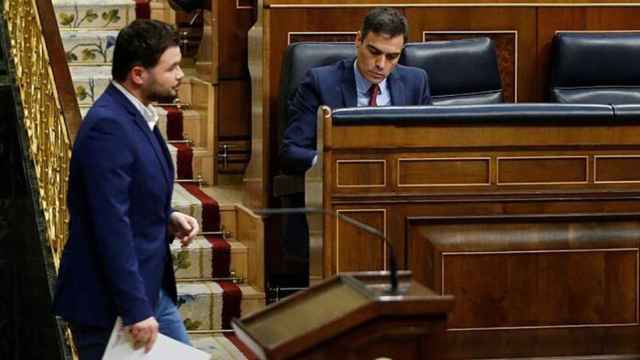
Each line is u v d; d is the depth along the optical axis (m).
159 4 27.39
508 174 16.03
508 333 16.05
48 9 19.55
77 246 14.06
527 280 16.06
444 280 15.95
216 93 24.05
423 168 15.91
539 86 22.28
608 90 21.97
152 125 14.48
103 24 27.05
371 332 9.02
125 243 13.70
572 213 16.11
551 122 15.98
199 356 13.91
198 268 21.67
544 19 22.19
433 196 15.89
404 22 18.66
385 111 15.80
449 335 15.95
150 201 14.20
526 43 22.17
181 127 24.97
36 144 20.48
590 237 16.12
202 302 20.86
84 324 14.02
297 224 19.89
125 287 13.64
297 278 21.20
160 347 13.88
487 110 15.91
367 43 18.59
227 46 24.06
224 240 22.28
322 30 21.28
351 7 21.33
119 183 13.80
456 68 20.95
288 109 19.78
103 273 13.93
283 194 19.77
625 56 21.89
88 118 14.05
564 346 16.14
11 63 22.72
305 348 8.96
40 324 23.53
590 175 16.14
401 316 8.98
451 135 15.89
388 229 15.89
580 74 21.84
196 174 24.27
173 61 14.37
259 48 21.39
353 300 9.16
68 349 17.95
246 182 22.36
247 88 24.19
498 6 22.03
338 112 15.76
